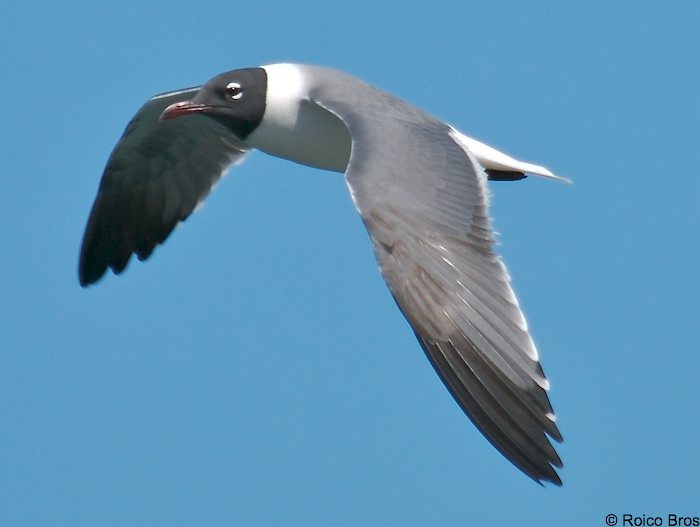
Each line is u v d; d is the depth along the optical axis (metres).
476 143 15.37
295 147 16.31
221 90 16.19
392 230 13.25
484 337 12.78
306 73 16.02
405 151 13.95
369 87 15.24
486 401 12.66
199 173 17.38
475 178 13.84
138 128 16.88
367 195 13.45
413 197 13.48
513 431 12.59
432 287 12.98
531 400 12.62
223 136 17.06
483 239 13.34
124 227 17.67
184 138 17.08
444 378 12.74
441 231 13.30
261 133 16.28
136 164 17.30
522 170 15.47
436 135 14.34
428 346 12.83
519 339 12.75
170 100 16.61
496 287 13.03
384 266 13.09
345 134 16.06
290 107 16.05
